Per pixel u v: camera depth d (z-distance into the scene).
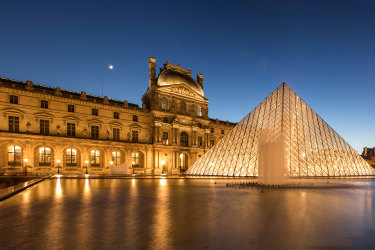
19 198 19.88
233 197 20.89
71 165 64.44
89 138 65.19
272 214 13.88
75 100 65.00
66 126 63.19
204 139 87.62
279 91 54.34
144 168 74.06
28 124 56.81
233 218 12.91
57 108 62.28
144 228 10.97
